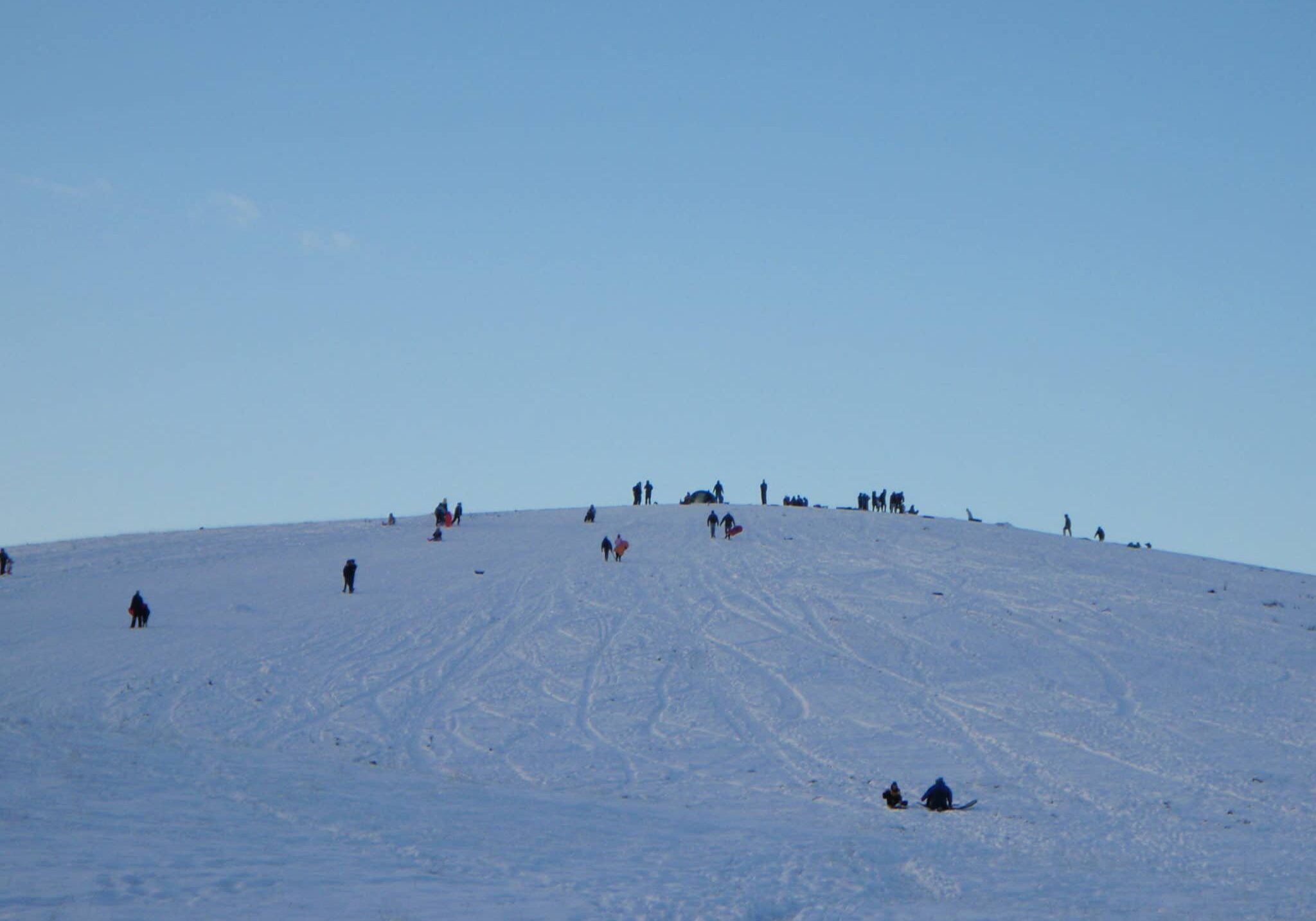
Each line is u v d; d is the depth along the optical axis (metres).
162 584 100.31
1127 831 44.25
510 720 62.62
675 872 34.28
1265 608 88.69
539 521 144.50
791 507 153.75
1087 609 87.75
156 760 45.25
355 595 94.56
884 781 52.94
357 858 32.44
